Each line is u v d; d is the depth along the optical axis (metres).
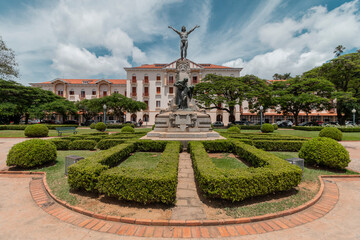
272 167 4.22
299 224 3.10
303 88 27.81
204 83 28.88
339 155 5.64
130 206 3.52
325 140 6.09
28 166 5.75
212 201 3.70
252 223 3.11
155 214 3.26
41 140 6.25
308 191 4.25
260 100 27.38
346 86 30.39
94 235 2.80
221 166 6.03
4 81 26.58
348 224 3.12
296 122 30.14
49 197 4.05
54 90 46.12
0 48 23.05
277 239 2.73
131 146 7.57
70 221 3.16
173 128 9.80
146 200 3.44
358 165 6.85
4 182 4.90
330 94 27.84
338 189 4.56
